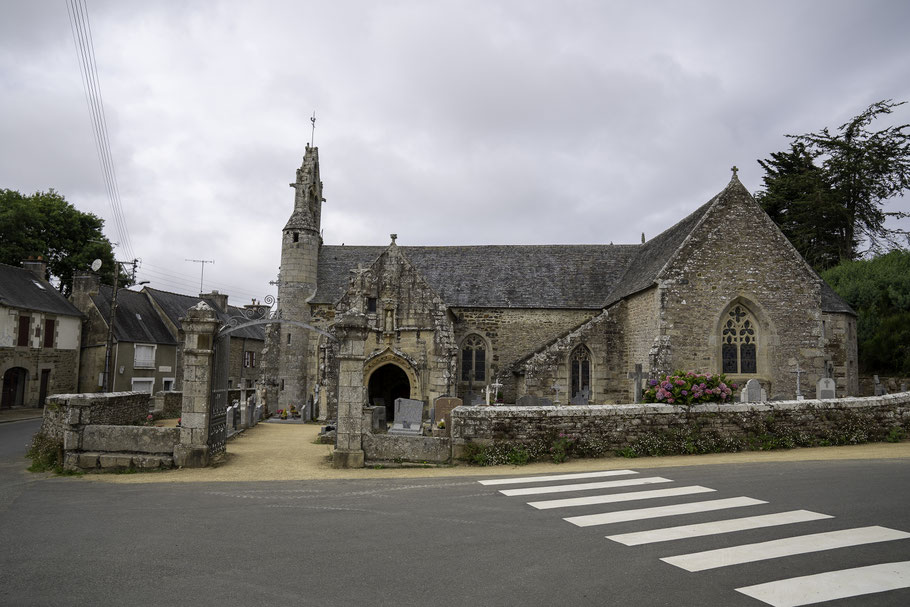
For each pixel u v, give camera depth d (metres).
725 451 12.59
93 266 32.25
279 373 26.81
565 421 12.26
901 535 6.26
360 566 5.60
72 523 7.37
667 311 19.88
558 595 4.80
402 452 11.79
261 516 7.64
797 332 20.00
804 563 5.43
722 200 20.61
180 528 7.07
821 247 40.53
